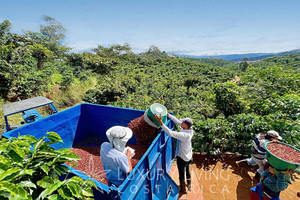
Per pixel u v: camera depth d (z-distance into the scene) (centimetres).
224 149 422
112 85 1035
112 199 162
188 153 278
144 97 905
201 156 407
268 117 404
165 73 5506
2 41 1611
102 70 2212
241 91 553
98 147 405
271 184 220
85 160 342
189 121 270
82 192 138
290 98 424
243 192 303
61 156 151
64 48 2511
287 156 215
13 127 419
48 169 139
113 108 403
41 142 159
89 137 452
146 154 210
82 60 2139
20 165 129
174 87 2228
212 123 412
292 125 365
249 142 377
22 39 2153
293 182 323
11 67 900
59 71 1472
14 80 899
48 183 134
